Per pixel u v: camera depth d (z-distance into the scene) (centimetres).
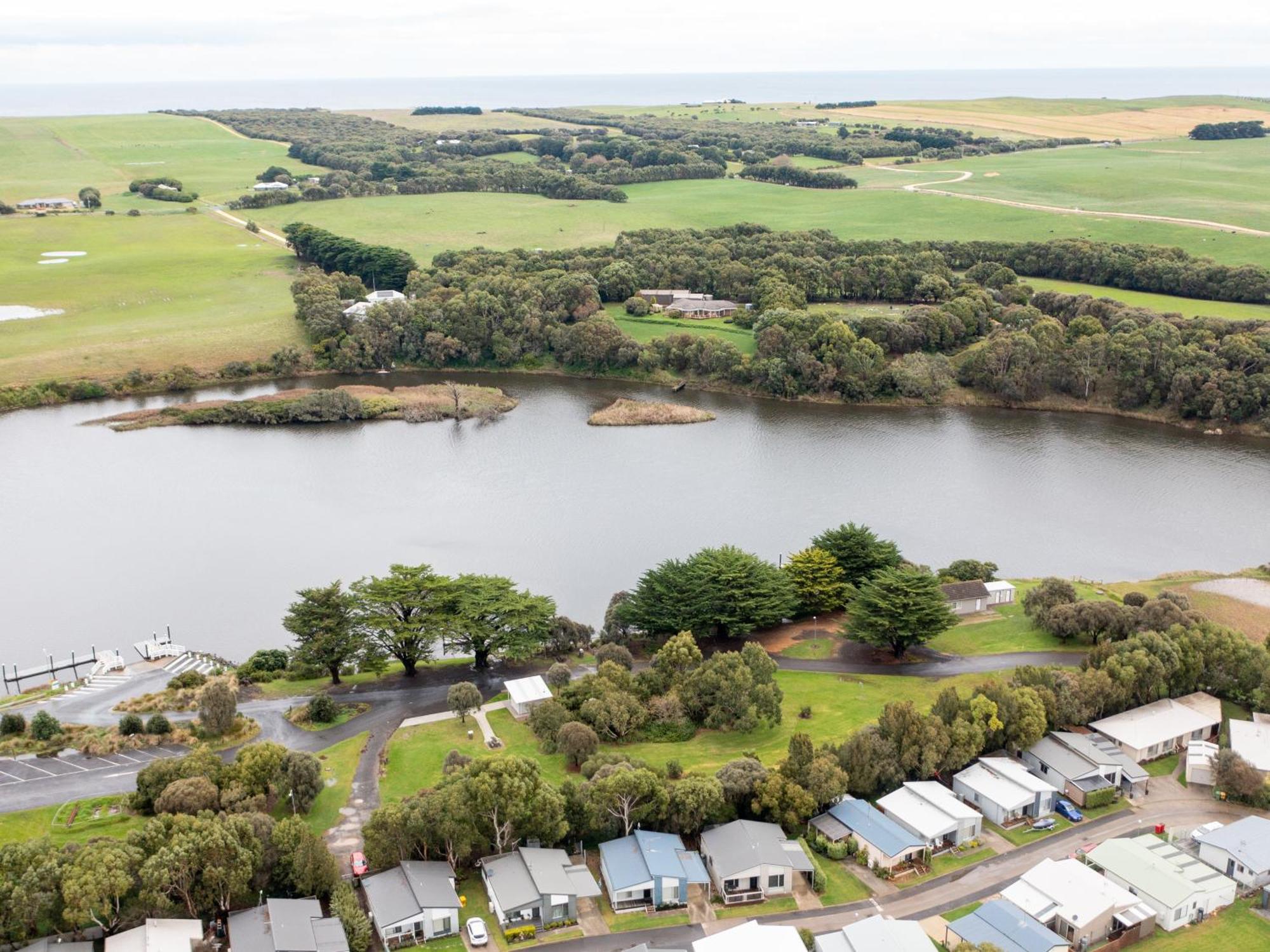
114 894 9738
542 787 11381
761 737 13762
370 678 15562
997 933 10075
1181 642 14762
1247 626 16362
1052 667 14900
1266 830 11619
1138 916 10481
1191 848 11650
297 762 11875
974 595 17662
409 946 10106
